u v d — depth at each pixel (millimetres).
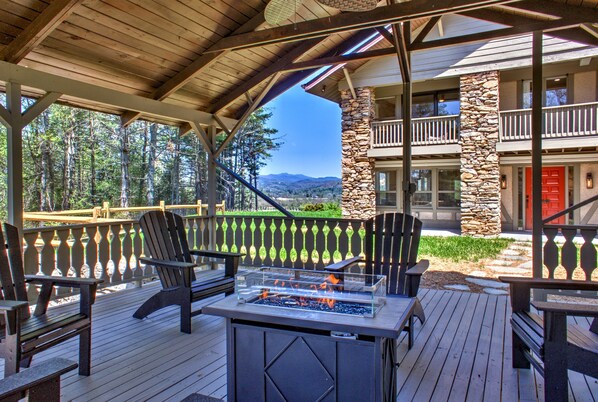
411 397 2418
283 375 2090
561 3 4160
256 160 26953
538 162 4457
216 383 2598
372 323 1929
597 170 10906
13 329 2207
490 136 10680
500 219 11070
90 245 4711
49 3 3547
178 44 4742
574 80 10641
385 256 3881
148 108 5230
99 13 3906
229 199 24828
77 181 18531
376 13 3898
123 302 4566
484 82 10727
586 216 11039
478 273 6289
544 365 2145
